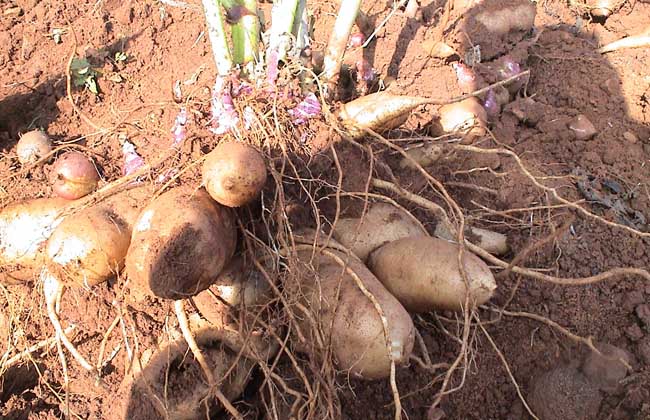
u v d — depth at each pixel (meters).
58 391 0.67
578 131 0.85
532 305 0.68
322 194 0.68
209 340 0.64
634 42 0.99
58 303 0.64
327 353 0.56
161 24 0.93
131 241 0.56
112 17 0.95
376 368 0.56
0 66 0.91
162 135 0.71
